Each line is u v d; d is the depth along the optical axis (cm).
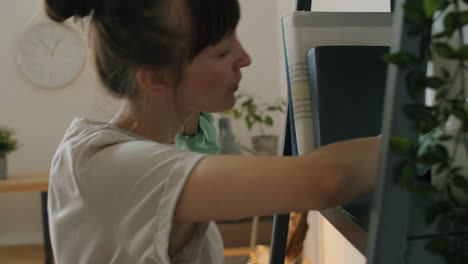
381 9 118
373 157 47
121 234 58
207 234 79
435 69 45
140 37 60
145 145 59
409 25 35
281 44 349
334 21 68
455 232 39
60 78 361
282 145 82
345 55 65
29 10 355
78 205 61
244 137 368
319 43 67
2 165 306
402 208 36
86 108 365
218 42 60
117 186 58
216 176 49
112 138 64
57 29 358
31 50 357
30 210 372
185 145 94
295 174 45
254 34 370
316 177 44
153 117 69
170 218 52
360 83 65
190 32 58
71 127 72
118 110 76
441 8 36
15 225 370
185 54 60
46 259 298
